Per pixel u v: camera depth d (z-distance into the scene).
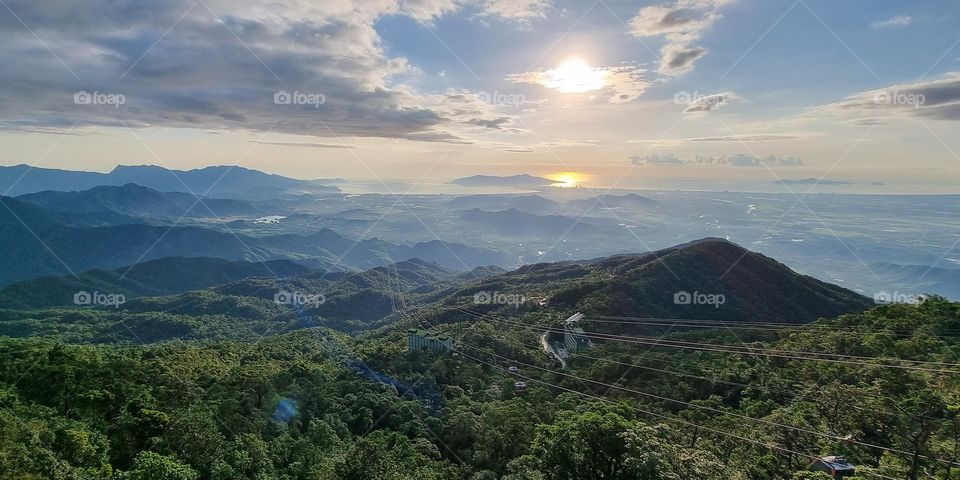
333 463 39.81
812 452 36.00
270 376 72.44
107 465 33.69
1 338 99.62
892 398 37.03
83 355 57.50
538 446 26.05
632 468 21.72
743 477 28.47
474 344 90.56
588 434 23.72
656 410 52.28
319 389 71.44
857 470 30.61
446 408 66.44
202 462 39.62
